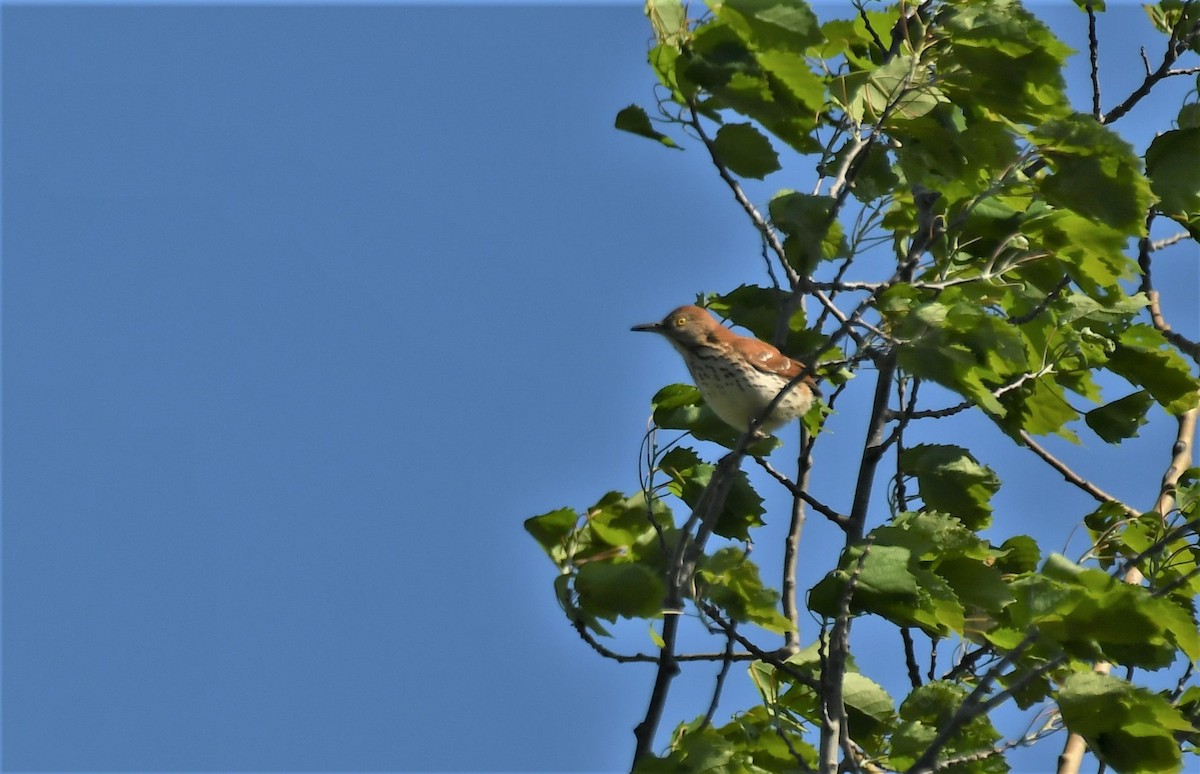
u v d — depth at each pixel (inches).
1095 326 533.3
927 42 423.8
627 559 445.7
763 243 414.6
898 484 496.1
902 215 514.0
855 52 482.0
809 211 404.8
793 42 389.4
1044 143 421.1
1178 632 390.3
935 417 478.3
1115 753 380.2
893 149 436.1
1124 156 419.2
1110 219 431.2
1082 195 430.6
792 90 399.5
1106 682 380.8
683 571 418.0
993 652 436.5
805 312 530.9
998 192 439.2
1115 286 489.1
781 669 436.1
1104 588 404.5
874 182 447.5
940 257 487.8
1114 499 524.4
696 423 513.7
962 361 409.1
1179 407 537.6
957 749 437.1
